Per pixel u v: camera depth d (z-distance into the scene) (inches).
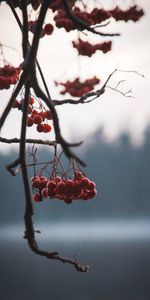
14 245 3558.1
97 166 6176.2
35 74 91.7
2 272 2139.5
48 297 1615.4
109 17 100.2
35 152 115.6
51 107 88.7
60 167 116.2
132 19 100.8
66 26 99.2
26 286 1796.3
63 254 2652.6
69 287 1754.4
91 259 2423.7
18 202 6087.6
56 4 101.4
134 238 4333.2
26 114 98.3
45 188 116.0
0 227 5910.4
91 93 105.5
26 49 107.1
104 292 1635.1
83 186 113.9
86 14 101.0
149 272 1975.9
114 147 6259.8
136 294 1583.4
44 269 2219.5
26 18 107.4
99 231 5836.6
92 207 6161.4
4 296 1635.1
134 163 6141.7
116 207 6117.1
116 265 2194.9
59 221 6220.5
